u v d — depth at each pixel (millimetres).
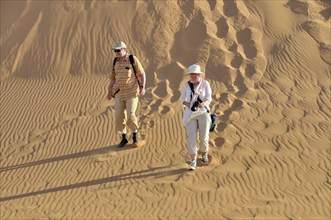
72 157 9547
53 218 7570
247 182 8195
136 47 12961
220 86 11312
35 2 15094
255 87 11117
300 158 8797
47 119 11203
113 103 11406
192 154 8516
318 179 8211
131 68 9156
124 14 13688
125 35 13297
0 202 8258
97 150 9672
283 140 9344
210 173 8492
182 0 13609
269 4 13266
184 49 12531
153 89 11508
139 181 8461
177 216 7332
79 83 12555
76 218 7523
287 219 7094
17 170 9336
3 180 9016
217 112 10336
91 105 11484
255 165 8664
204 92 8305
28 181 8883
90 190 8352
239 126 9836
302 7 13094
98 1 14195
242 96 10836
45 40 13781
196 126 8500
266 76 11422
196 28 12867
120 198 8008
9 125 11195
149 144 9633
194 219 7203
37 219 7590
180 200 7797
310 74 11383
